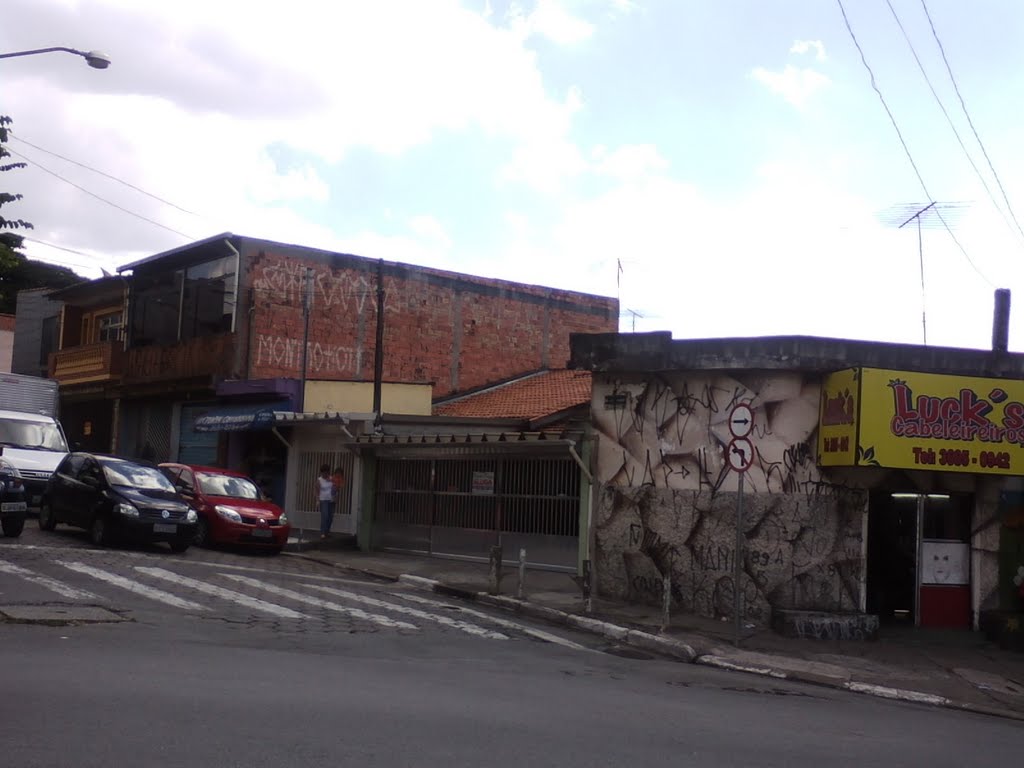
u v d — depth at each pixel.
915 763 7.74
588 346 18.20
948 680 13.05
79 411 41.31
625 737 7.75
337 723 7.35
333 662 10.38
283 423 27.66
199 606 13.86
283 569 20.08
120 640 10.71
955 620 16.59
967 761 8.05
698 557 16.89
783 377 16.39
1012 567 16.55
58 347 42.78
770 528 16.25
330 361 33.12
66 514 21.27
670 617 16.39
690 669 12.72
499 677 10.38
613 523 18.05
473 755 6.72
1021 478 16.64
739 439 14.56
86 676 8.48
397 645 12.14
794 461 16.23
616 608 16.94
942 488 16.38
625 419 18.09
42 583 14.52
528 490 21.11
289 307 32.53
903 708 11.30
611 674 11.45
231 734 6.79
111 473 20.77
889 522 16.80
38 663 8.95
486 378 36.69
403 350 34.72
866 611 16.39
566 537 20.17
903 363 16.11
